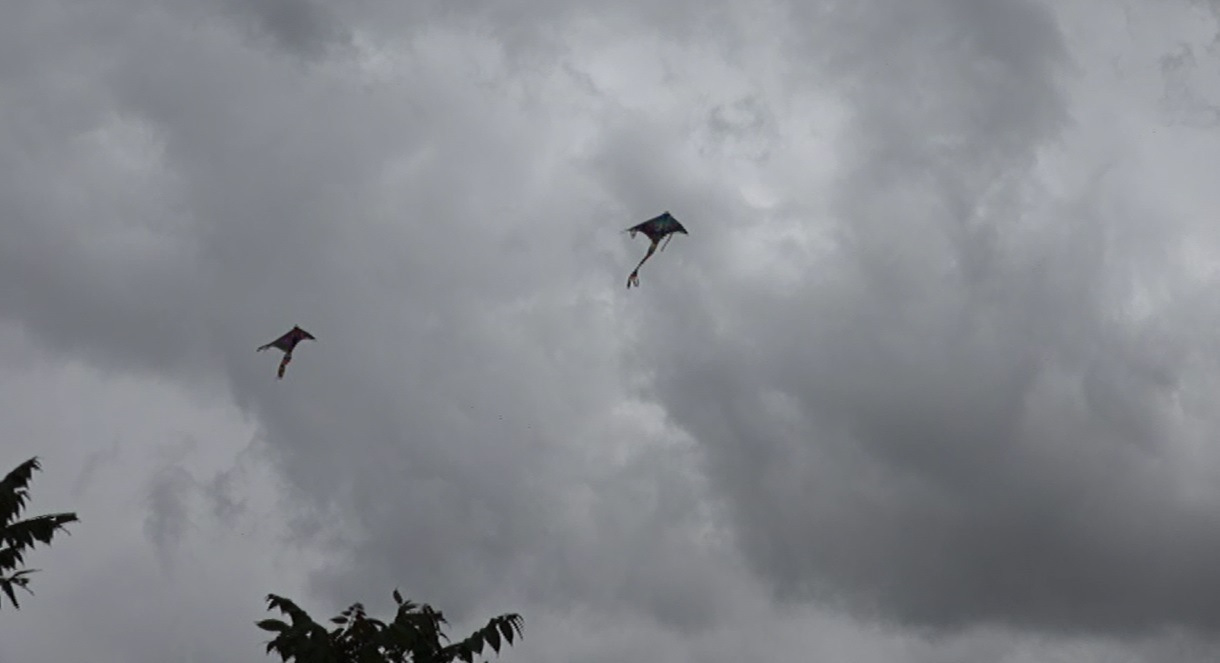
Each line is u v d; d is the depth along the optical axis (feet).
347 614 64.69
